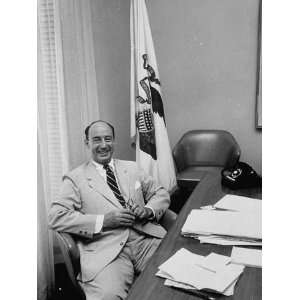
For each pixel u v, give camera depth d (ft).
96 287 4.11
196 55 8.82
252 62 8.50
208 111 9.02
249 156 8.93
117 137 8.87
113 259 4.44
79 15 6.98
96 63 8.09
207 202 4.53
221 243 3.34
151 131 7.60
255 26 8.32
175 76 9.05
